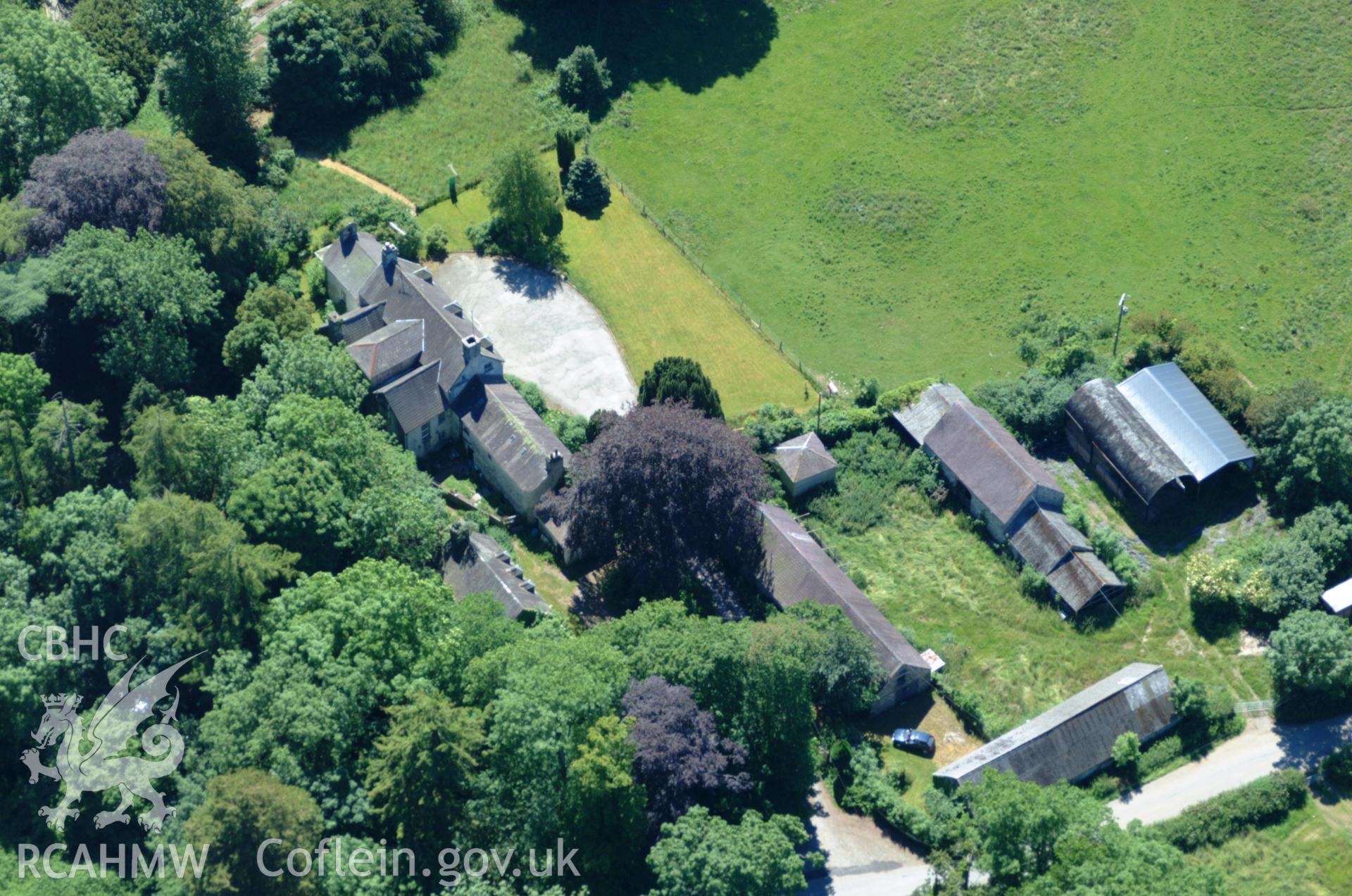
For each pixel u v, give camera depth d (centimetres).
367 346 12375
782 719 9906
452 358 12412
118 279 11881
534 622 10825
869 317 14150
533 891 9000
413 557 11075
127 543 10038
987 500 12019
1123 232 14788
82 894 9025
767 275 14538
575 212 15038
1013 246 14738
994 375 13538
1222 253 14488
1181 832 9962
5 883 9100
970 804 9881
